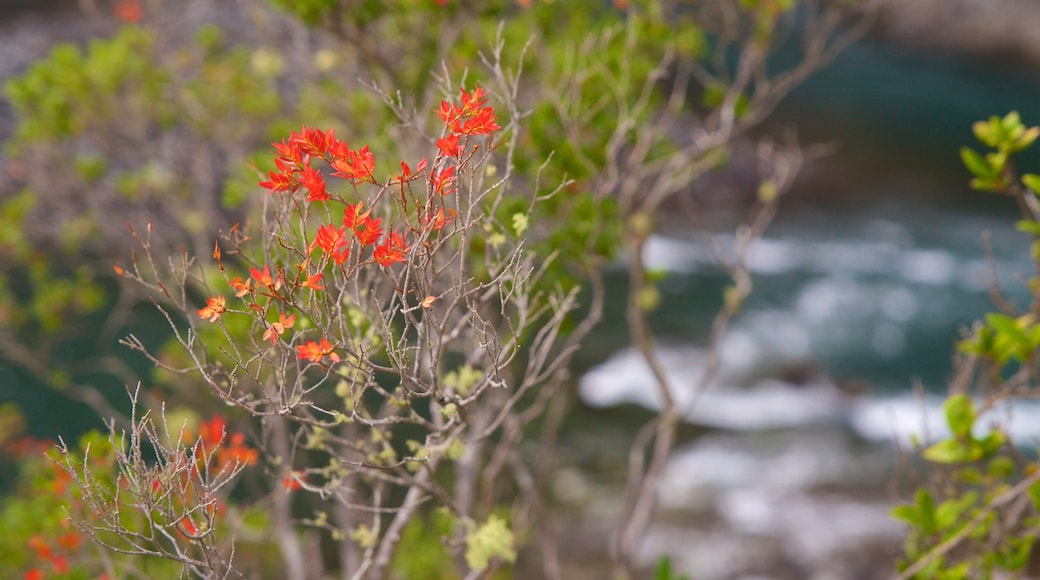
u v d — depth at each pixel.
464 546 2.82
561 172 3.34
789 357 11.29
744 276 4.36
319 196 1.68
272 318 2.29
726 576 7.45
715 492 8.59
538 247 3.16
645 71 4.07
